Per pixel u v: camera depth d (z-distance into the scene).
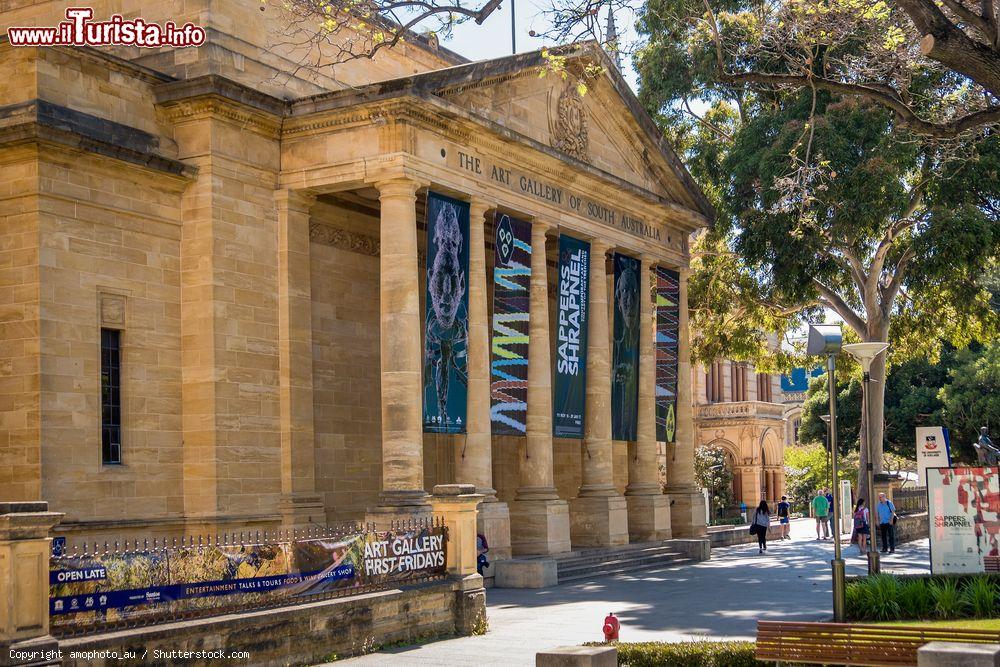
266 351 31.20
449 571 22.67
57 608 14.97
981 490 24.81
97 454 27.67
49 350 26.80
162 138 30.34
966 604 21.61
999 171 41.66
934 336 54.31
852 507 57.03
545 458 36.25
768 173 42.69
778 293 52.25
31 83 27.45
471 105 33.78
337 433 34.56
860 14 24.86
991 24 18.77
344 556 20.03
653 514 42.38
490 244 42.25
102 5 32.66
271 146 32.06
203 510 29.27
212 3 31.25
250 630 17.38
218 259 30.02
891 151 39.88
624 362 41.62
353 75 36.84
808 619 23.41
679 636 21.56
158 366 29.41
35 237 26.75
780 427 84.31
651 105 51.09
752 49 27.88
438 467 40.12
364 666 18.41
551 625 23.52
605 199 40.56
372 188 33.66
